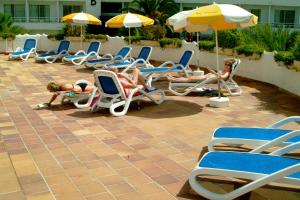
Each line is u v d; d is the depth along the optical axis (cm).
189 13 805
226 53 1420
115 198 407
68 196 411
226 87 1022
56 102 916
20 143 593
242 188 386
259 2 3716
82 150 561
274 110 847
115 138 623
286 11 3841
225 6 791
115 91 801
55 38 2375
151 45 1922
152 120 749
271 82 1184
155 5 3706
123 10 3800
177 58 1784
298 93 1005
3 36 2323
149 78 1153
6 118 755
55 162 511
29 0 3656
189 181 408
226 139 514
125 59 1596
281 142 475
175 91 1060
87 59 1750
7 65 1703
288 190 429
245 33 1415
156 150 564
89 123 721
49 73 1452
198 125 713
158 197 410
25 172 475
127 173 475
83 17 1834
